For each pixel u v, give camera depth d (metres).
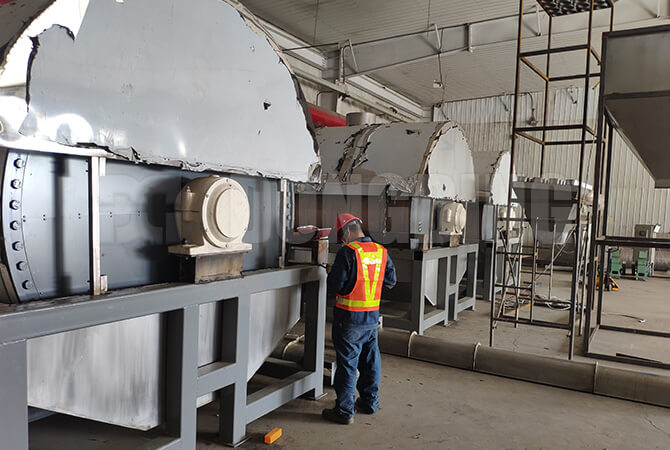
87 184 1.85
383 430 2.87
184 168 2.08
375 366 3.08
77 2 1.65
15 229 1.63
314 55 9.88
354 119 6.14
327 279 2.91
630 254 10.81
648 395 3.36
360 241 2.96
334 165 5.14
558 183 5.45
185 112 2.07
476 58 10.24
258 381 3.57
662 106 3.93
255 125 2.47
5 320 1.49
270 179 2.87
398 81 12.15
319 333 3.20
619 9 7.08
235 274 2.43
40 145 1.56
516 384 3.71
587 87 4.20
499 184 6.99
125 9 1.81
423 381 3.72
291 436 2.74
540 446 2.75
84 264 1.86
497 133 13.42
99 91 1.73
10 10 1.63
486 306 6.59
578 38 8.80
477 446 2.73
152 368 2.18
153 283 2.18
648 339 5.06
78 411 1.89
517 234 7.66
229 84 2.30
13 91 1.49
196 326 2.21
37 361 1.74
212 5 2.19
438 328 5.40
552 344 4.87
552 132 12.64
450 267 5.77
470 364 3.95
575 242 4.32
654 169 5.75
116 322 2.01
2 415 1.51
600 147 4.20
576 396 3.50
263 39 2.51
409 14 8.27
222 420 2.58
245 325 2.54
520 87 12.47
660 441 2.86
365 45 9.60
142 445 2.12
